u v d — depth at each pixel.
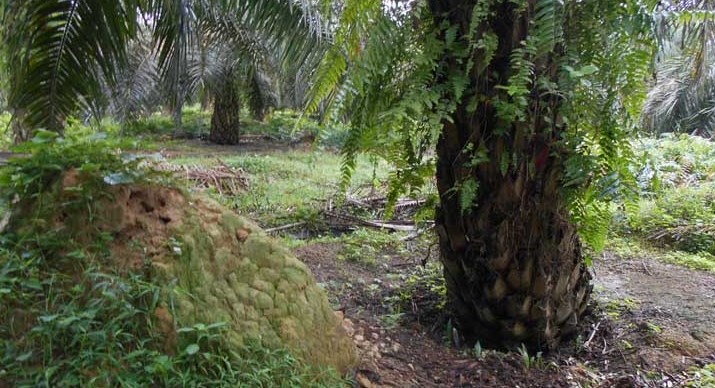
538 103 2.24
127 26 3.66
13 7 3.09
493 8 2.19
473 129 2.32
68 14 3.29
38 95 3.37
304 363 2.02
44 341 1.64
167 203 2.04
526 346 2.58
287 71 5.07
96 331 1.67
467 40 2.20
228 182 6.95
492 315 2.52
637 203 2.45
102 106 3.87
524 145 2.29
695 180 6.43
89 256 1.81
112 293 1.71
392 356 2.47
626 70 2.14
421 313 2.98
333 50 2.36
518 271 2.42
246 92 12.58
